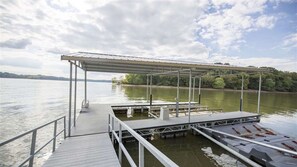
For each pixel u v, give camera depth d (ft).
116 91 104.73
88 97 72.49
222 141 18.86
